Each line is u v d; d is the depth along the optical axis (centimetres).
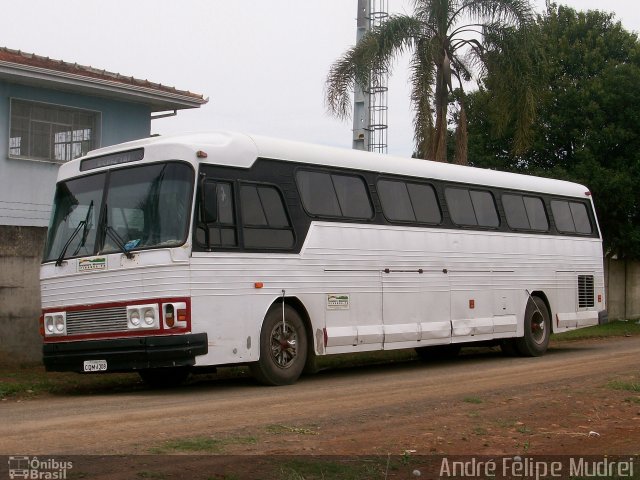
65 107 2233
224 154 1345
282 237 1418
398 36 2366
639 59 3136
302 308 1452
